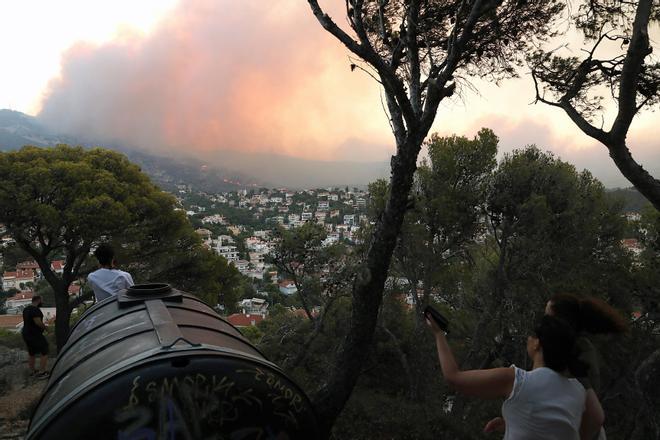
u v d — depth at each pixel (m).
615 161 5.15
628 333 2.33
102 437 2.16
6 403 7.51
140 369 2.26
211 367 2.37
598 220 13.32
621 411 12.90
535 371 1.92
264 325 15.58
